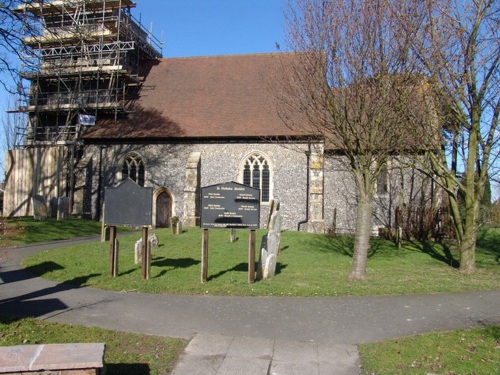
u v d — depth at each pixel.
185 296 9.70
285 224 25.86
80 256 14.72
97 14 30.75
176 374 5.75
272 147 26.27
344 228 25.19
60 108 29.33
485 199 24.16
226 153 26.81
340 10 11.04
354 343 6.92
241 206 11.12
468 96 12.92
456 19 13.05
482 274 13.02
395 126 11.35
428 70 12.05
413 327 7.63
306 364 6.11
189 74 31.16
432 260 16.31
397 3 10.98
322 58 11.23
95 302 9.12
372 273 13.04
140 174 28.08
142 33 33.56
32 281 11.09
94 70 28.77
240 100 28.38
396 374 5.65
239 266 13.66
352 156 11.88
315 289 10.25
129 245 17.66
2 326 7.22
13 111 30.16
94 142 28.64
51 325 7.44
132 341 6.83
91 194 28.36
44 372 4.08
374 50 10.88
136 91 30.59
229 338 7.10
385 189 25.05
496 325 7.61
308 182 25.70
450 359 6.09
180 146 27.36
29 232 20.00
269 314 8.39
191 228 23.91
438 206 22.31
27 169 29.73
